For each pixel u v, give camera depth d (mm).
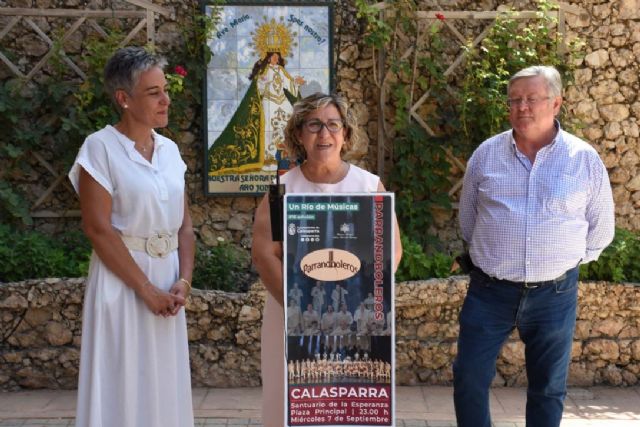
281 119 6082
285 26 6020
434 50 6176
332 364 2840
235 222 6188
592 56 6184
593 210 3617
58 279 5113
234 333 5199
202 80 5996
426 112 6254
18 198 5848
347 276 2826
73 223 6066
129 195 3152
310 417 2840
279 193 2891
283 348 3137
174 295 3221
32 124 5953
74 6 5977
